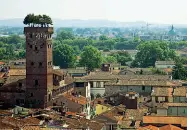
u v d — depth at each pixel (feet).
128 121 618.03
